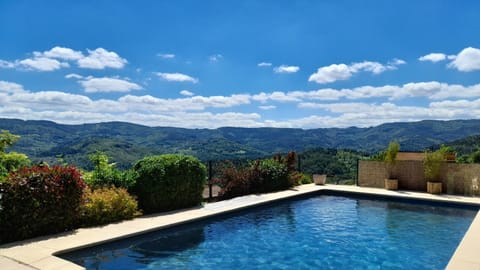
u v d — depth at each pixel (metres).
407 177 14.83
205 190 12.41
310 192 14.46
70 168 7.93
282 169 14.93
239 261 7.06
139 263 6.78
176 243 8.07
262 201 11.95
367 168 15.80
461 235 8.95
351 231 9.37
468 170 13.39
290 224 10.05
